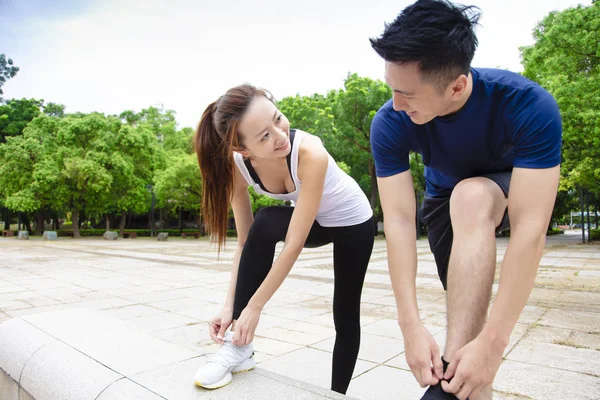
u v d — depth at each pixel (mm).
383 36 1037
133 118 27391
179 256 11438
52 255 11656
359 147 20922
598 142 11445
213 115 1550
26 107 28297
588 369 2600
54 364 1576
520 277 1015
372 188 22031
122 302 5023
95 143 22047
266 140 1390
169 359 1582
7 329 2064
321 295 5477
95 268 8523
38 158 21781
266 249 1494
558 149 1080
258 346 3180
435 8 1000
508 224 1313
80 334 1888
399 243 1240
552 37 12688
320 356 2934
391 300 5016
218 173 1653
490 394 1128
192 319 4152
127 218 36562
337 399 1207
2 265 9023
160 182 22734
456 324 1039
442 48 979
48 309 4633
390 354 2957
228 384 1337
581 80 11758
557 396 2199
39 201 21359
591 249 13664
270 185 1641
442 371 1018
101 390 1341
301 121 22734
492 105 1195
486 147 1288
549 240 20656
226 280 6840
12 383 1773
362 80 20281
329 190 1647
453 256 1101
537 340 3240
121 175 22391
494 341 992
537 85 1140
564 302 4723
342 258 1761
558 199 24438
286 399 1216
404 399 2188
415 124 1332
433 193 1673
